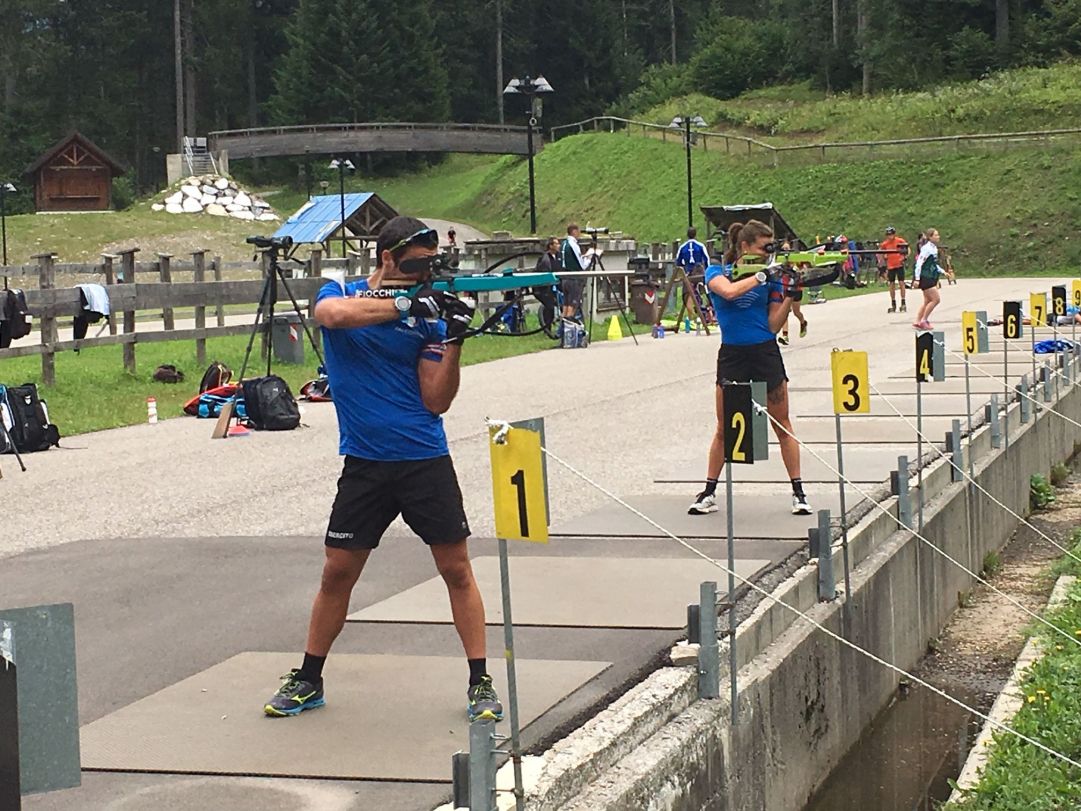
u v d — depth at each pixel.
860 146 62.16
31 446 13.63
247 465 12.53
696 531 8.83
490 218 73.38
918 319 24.97
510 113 101.12
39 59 93.44
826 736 7.15
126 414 16.38
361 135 72.69
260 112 101.38
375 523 5.46
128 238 57.94
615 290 30.94
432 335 5.40
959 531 10.77
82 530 9.71
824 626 7.16
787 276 8.98
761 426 6.02
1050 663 8.22
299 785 4.79
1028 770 6.61
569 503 10.06
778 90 89.38
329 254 37.66
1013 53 77.75
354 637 6.68
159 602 7.56
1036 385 15.12
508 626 4.36
